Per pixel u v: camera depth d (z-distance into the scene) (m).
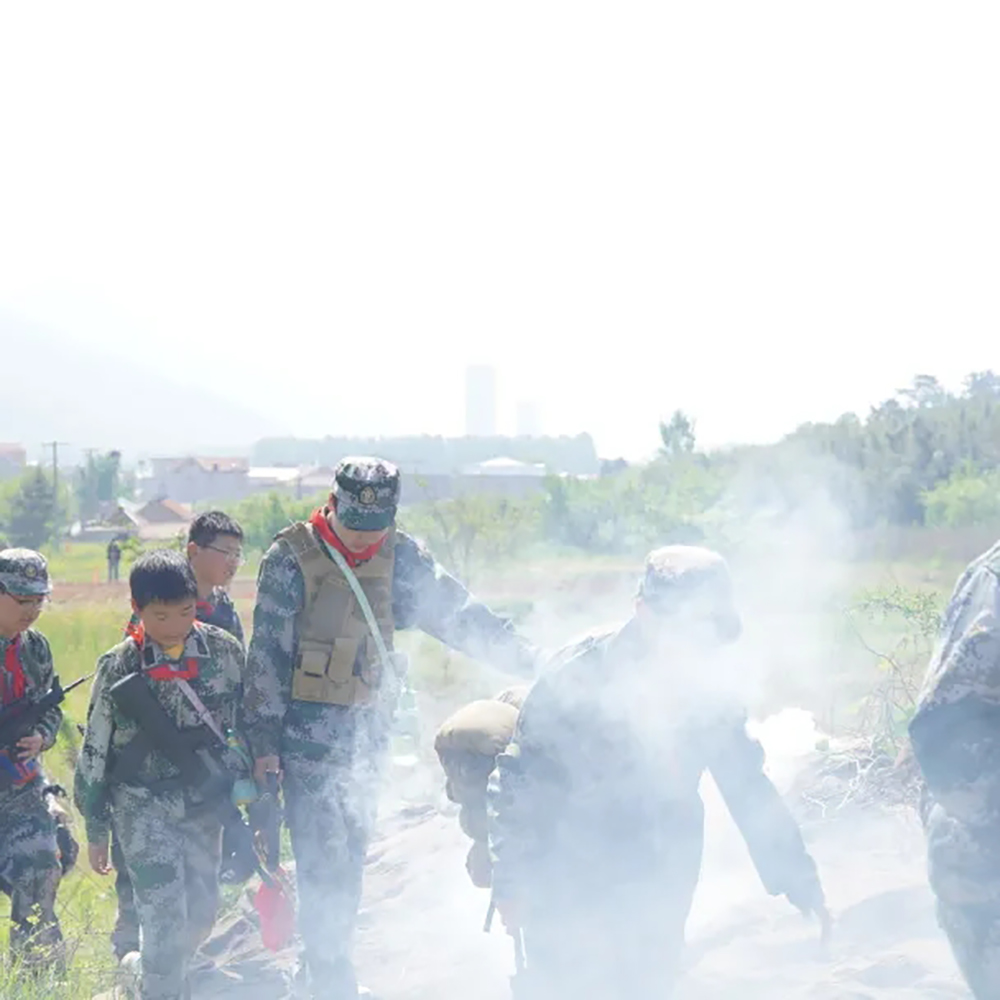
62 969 5.49
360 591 4.78
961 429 41.16
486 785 4.73
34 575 5.63
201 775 4.81
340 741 4.75
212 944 5.95
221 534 5.78
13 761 5.72
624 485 39.03
